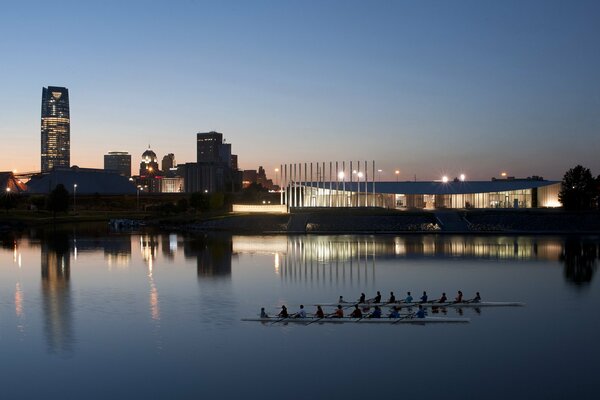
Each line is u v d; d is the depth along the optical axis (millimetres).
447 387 42562
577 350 50312
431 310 64750
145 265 101375
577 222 169375
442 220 175375
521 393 41469
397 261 104125
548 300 69688
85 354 50406
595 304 67312
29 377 45344
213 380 44312
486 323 59062
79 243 143875
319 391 42062
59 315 63594
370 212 190250
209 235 165375
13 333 56719
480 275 88188
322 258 108938
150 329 57688
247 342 53125
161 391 42469
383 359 48375
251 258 109688
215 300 70938
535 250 119438
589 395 41062
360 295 73812
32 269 97562
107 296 73688
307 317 60688
